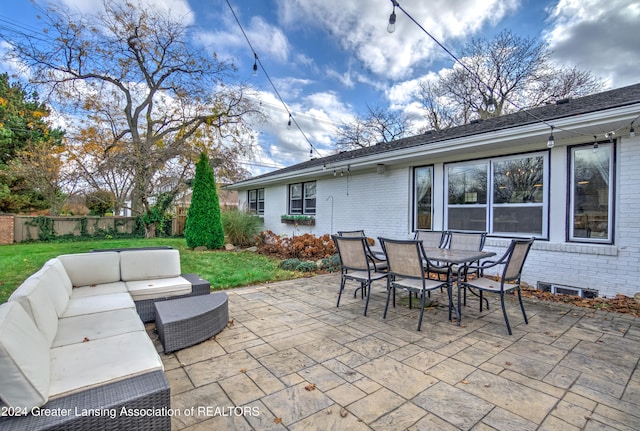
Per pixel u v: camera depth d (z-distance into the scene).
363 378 2.32
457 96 15.41
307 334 3.17
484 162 5.71
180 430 1.75
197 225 9.18
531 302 4.31
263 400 2.04
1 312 1.51
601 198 4.46
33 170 12.72
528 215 5.18
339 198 8.77
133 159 11.05
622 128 4.05
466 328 3.35
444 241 5.04
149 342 2.11
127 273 3.94
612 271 4.31
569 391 2.14
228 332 3.21
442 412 1.92
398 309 4.03
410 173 6.94
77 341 2.08
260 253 8.84
